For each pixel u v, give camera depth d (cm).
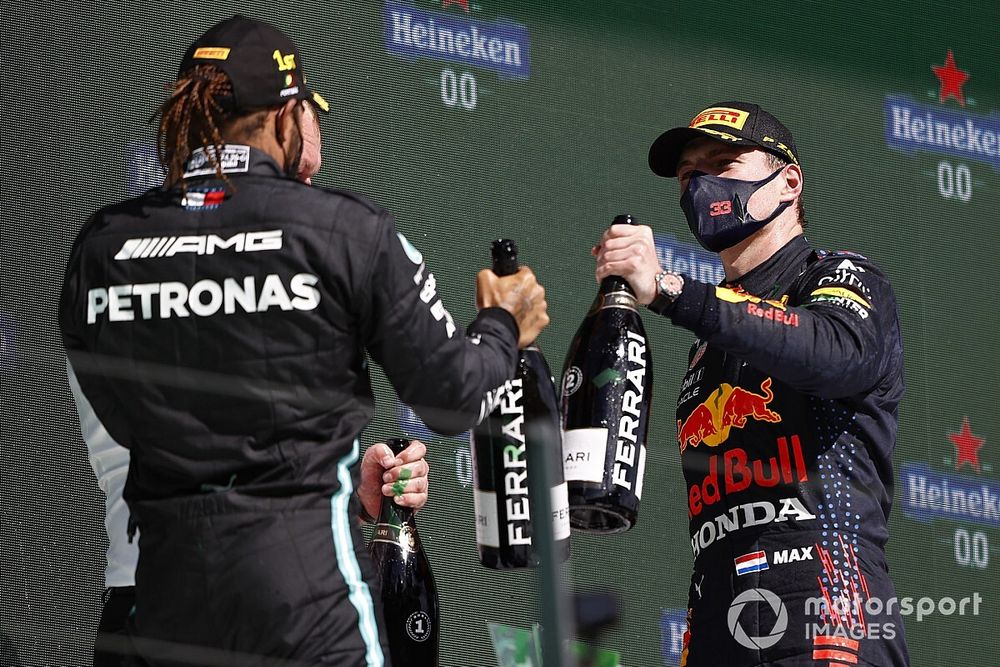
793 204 1006
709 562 935
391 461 986
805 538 907
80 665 1043
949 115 1552
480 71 1375
